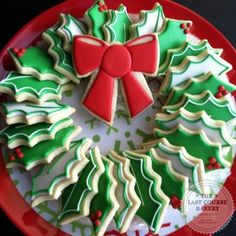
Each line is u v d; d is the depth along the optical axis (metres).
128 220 0.33
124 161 0.34
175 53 0.35
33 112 0.33
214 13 0.43
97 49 0.34
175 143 0.35
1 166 0.35
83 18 0.36
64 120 0.34
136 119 0.36
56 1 0.41
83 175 0.33
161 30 0.36
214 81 0.35
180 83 0.36
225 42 0.38
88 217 0.34
